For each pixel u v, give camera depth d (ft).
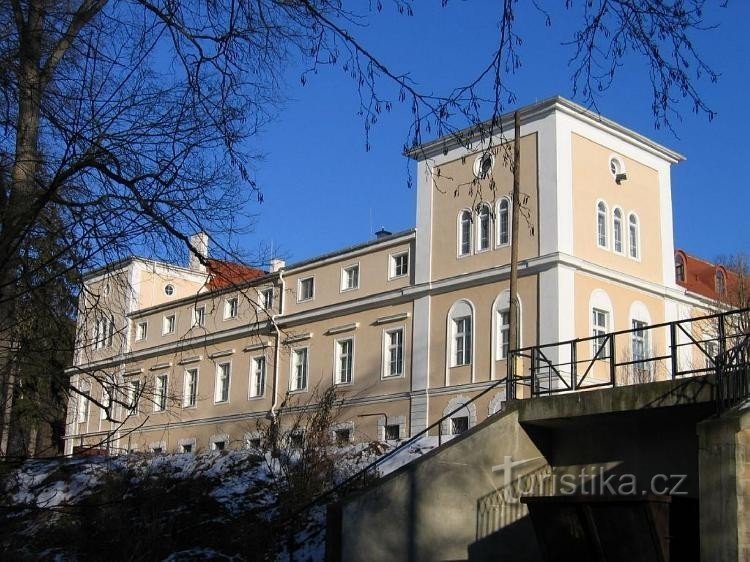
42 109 33.24
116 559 61.62
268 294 158.10
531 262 115.44
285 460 76.23
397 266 136.46
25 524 66.85
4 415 39.45
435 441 86.43
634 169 128.67
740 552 38.11
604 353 116.06
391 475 57.11
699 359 130.11
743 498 38.55
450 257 126.72
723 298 137.59
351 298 141.18
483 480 57.67
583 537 46.32
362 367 136.56
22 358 36.01
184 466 87.71
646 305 124.98
